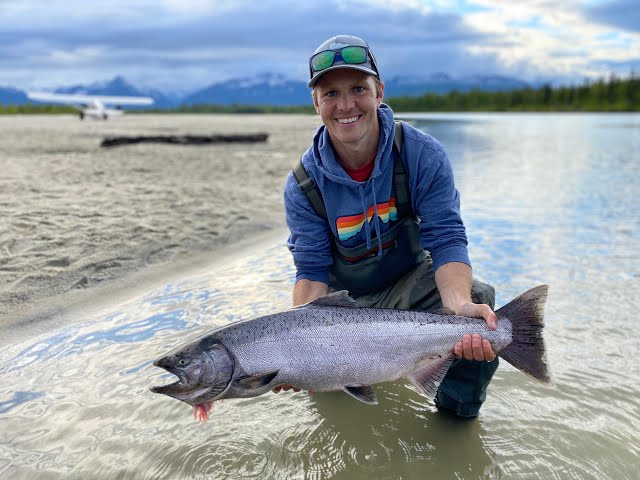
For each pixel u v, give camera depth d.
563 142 10.01
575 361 1.53
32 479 1.11
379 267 1.45
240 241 2.85
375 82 1.31
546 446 1.19
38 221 2.93
